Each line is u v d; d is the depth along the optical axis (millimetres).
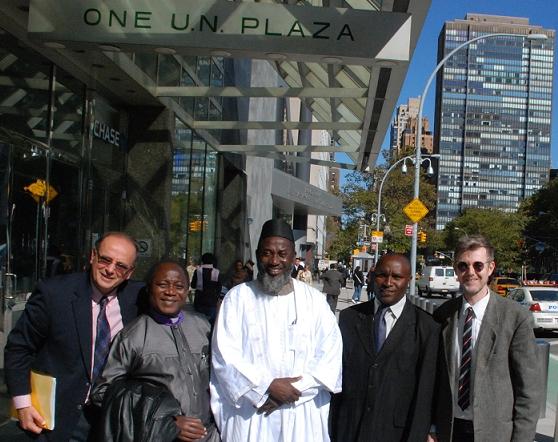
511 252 92188
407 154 55531
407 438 3648
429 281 39031
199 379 3441
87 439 3441
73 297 3512
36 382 3455
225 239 22656
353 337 3904
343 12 7605
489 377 3730
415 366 3781
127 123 12750
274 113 30719
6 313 8141
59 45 7719
